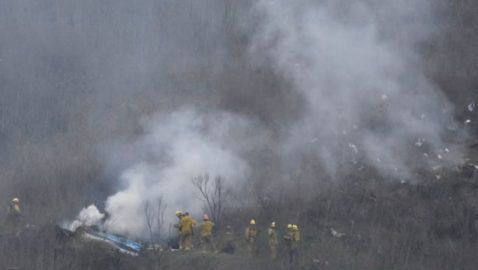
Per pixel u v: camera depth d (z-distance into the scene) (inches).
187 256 1114.1
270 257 1114.1
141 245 1184.8
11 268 1067.3
